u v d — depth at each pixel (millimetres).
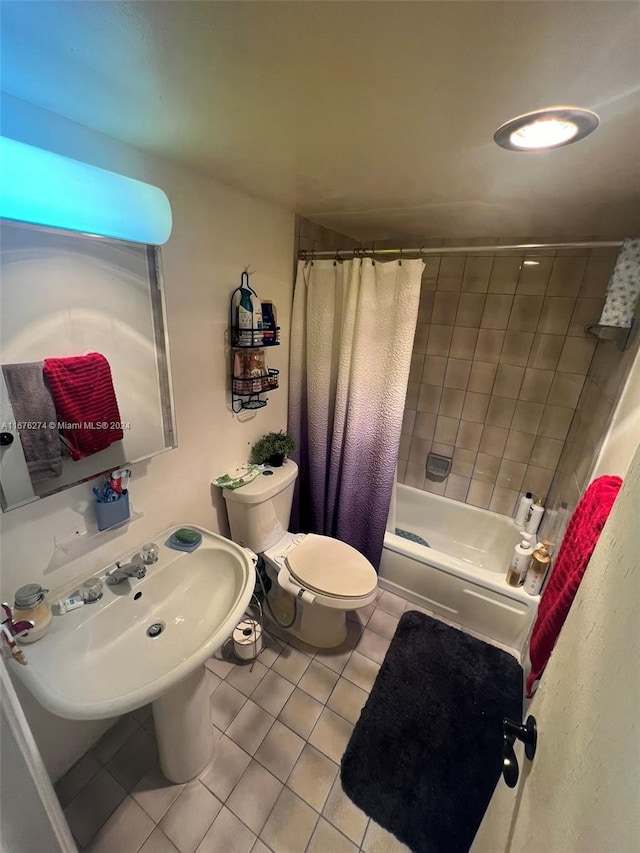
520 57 576
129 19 536
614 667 454
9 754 551
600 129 786
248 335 1548
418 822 1238
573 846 438
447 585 2014
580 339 2078
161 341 1232
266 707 1552
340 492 2061
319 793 1297
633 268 1320
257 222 1540
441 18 502
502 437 2438
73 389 1010
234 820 1217
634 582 457
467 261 2246
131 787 1285
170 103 793
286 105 778
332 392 1994
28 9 511
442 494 2738
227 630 1056
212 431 1594
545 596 1271
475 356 2383
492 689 1684
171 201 1186
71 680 950
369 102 745
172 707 1173
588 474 1560
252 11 513
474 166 1048
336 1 483
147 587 1225
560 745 555
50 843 649
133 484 1310
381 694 1631
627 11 464
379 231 2074
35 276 892
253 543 1765
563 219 1616
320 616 1773
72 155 921
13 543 1000
